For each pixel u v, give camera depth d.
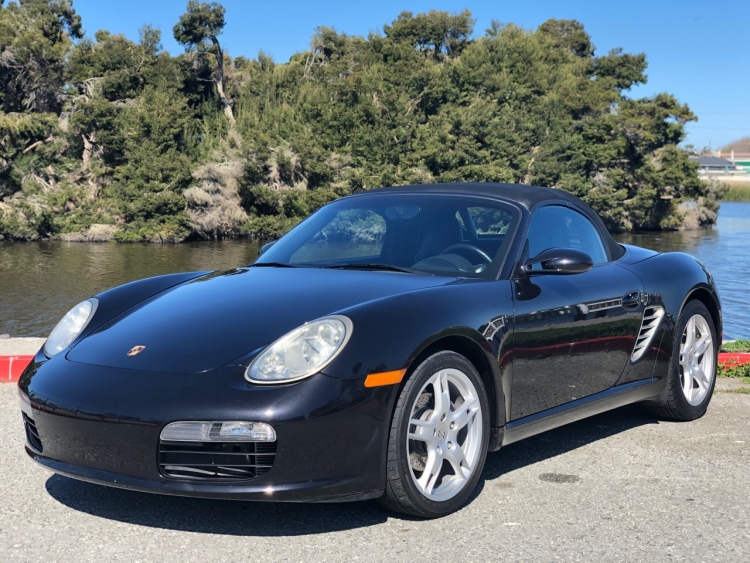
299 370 2.47
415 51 77.94
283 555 2.41
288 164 55.75
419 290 2.87
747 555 2.44
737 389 4.84
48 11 65.56
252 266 3.53
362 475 2.52
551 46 93.00
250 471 2.44
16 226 48.78
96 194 53.88
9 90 58.94
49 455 2.67
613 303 3.57
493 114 68.06
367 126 64.94
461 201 3.56
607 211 65.75
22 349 5.56
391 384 2.55
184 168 53.78
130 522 2.68
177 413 2.41
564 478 3.20
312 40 79.75
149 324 2.88
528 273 3.21
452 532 2.61
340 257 3.44
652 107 68.00
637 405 4.18
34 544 2.49
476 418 2.89
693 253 47.50
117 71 63.00
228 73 73.31
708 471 3.30
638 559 2.39
